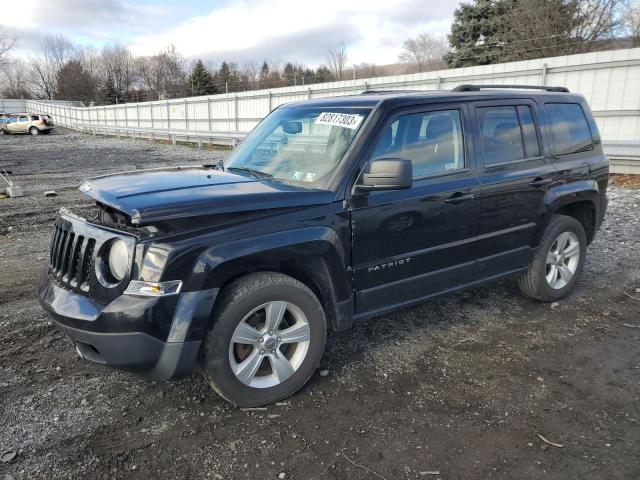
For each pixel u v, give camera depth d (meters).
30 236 7.70
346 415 3.04
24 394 3.24
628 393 3.27
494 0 32.22
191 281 2.73
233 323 2.90
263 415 3.04
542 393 3.27
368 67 53.31
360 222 3.34
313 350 3.25
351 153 3.38
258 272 3.10
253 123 27.38
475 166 3.97
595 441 2.79
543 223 4.52
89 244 2.92
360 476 2.52
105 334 2.68
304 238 3.07
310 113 3.99
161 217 2.69
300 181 3.46
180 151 23.42
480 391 3.29
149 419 2.99
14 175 15.21
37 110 69.75
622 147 11.59
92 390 3.30
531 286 4.66
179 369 2.76
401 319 4.45
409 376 3.49
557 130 4.69
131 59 90.62
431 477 2.51
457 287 4.05
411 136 3.65
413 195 3.56
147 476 2.51
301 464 2.60
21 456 2.64
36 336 4.08
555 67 14.12
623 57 12.73
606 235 7.14
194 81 67.50
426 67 51.00
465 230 3.92
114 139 34.81
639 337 4.07
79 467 2.57
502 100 4.25
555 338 4.07
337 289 3.32
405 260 3.62
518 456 2.66
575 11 27.25
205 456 2.66
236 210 2.92
